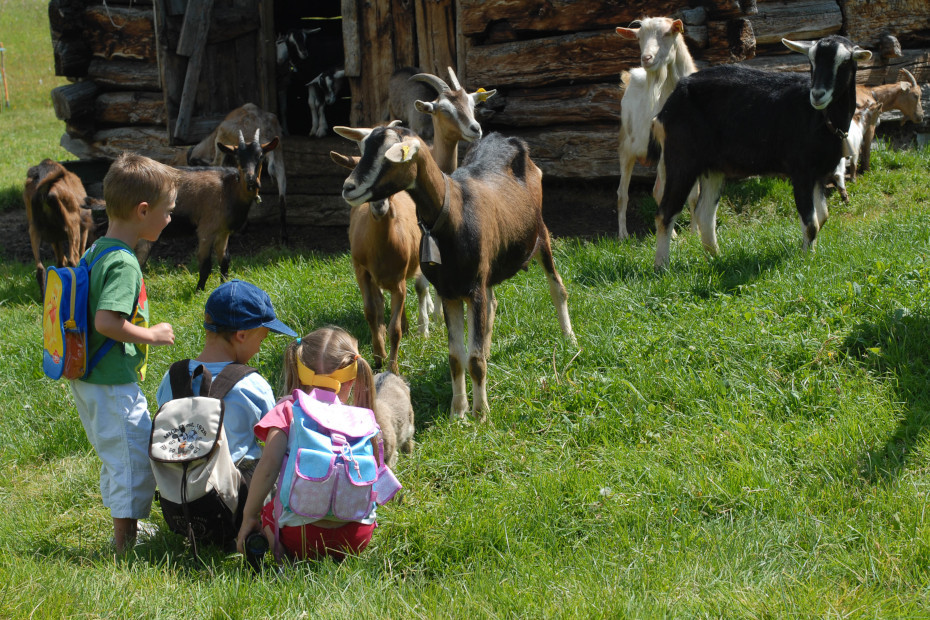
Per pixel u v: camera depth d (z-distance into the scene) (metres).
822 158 7.01
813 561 3.42
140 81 11.73
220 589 3.29
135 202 3.66
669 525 3.77
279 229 11.40
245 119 10.49
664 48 8.51
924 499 3.67
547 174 10.43
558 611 3.05
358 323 6.88
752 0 9.57
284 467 3.49
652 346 5.45
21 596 3.09
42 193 8.84
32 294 9.21
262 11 11.45
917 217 7.71
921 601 3.07
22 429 5.65
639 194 10.52
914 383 4.66
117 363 3.69
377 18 10.98
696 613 3.03
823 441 4.25
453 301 5.05
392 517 3.99
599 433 4.71
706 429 4.58
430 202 4.64
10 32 37.38
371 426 3.61
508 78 10.34
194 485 3.53
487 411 5.07
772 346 5.19
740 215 9.21
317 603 3.19
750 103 7.20
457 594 3.28
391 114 10.80
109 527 4.30
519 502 4.04
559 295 6.00
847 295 5.60
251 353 3.96
